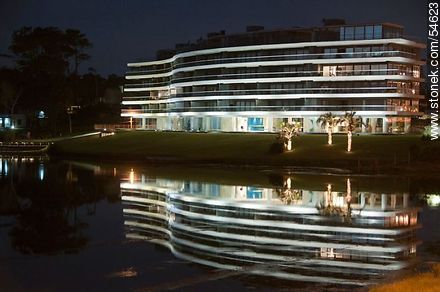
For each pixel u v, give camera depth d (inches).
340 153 4141.2
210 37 6348.4
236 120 5900.6
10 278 1320.1
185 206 2354.8
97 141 5964.6
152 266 1405.0
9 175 3614.7
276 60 5521.7
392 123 5201.8
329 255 1498.5
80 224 1984.5
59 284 1272.1
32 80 7854.3
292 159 4045.3
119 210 2282.2
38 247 1628.9
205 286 1232.8
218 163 4254.4
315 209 2245.3
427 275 1196.5
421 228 1859.0
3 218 2110.0
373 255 1496.1
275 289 1206.9
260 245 1622.8
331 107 5295.3
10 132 6756.9
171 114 6628.9
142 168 4084.6
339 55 5270.7
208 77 5999.0
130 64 7504.9
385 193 2704.2
